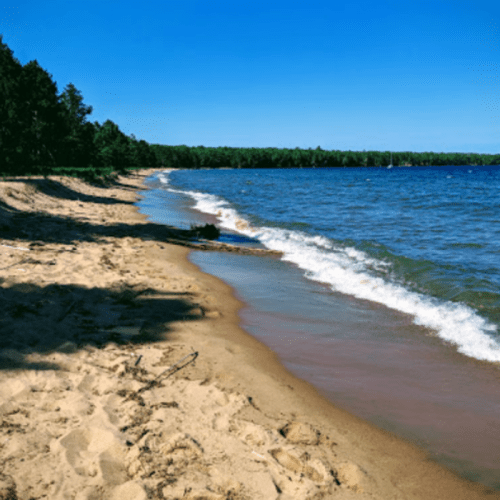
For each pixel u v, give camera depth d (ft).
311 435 12.07
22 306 19.43
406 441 12.01
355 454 11.37
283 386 14.97
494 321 21.17
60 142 162.50
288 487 9.74
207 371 15.55
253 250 40.06
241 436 11.63
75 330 17.85
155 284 25.86
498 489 10.12
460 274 29.76
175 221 57.36
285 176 300.20
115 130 324.19
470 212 73.97
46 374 14.10
